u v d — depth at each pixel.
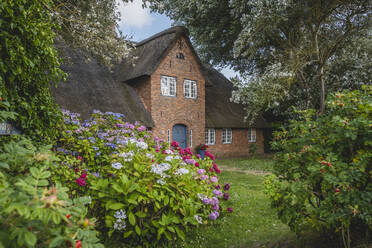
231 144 19.42
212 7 14.27
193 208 3.63
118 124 5.95
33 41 2.89
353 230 2.75
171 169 3.78
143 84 14.26
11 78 2.71
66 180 3.69
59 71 3.58
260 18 11.08
